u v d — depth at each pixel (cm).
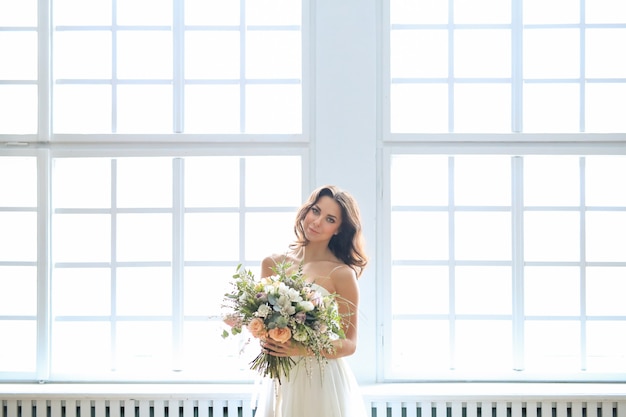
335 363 313
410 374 412
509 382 414
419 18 512
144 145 414
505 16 518
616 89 517
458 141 410
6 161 418
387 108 409
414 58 532
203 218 671
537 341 545
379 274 409
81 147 414
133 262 418
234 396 392
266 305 276
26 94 538
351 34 405
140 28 421
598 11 484
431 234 623
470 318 417
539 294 549
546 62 499
